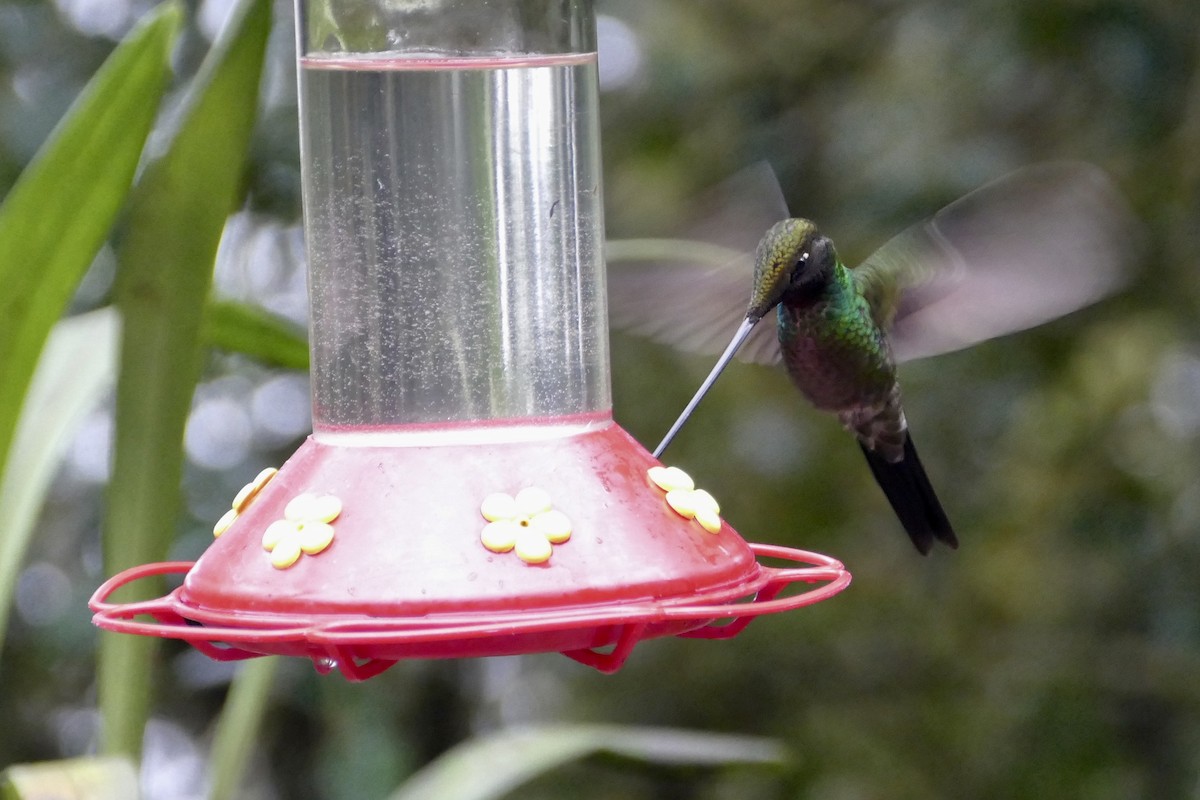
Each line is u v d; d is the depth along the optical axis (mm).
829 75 11883
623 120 12094
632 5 12164
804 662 12594
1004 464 11805
